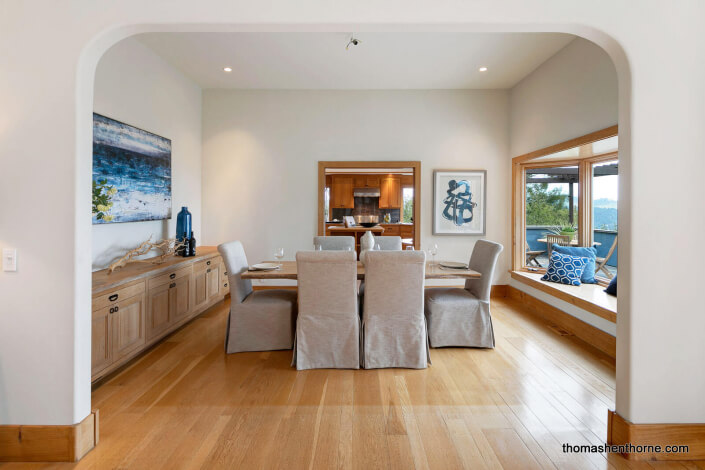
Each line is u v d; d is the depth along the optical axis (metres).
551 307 4.14
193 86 4.91
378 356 2.92
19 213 1.82
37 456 1.82
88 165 1.90
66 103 1.81
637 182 1.87
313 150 5.20
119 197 3.34
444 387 2.60
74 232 1.82
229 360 3.08
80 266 1.86
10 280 1.83
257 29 1.90
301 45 3.79
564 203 4.64
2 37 1.81
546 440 1.99
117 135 3.30
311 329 2.91
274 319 3.26
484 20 1.83
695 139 1.87
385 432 2.05
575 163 4.49
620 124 1.95
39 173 1.81
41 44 1.81
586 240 4.41
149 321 3.10
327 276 2.87
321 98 5.18
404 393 2.51
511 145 5.12
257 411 2.28
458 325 3.31
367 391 2.54
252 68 4.42
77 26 1.81
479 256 3.55
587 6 1.84
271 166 5.21
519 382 2.68
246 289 3.52
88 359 1.92
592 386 2.62
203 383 2.65
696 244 1.88
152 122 3.95
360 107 5.18
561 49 3.89
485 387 2.60
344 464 1.79
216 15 1.82
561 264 4.30
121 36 1.90
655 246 1.88
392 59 4.15
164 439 1.99
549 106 4.15
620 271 1.96
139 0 1.81
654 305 1.88
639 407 1.89
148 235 3.93
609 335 3.18
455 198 5.22
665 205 1.87
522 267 5.12
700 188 1.87
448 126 5.18
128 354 2.82
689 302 1.88
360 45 3.78
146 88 3.82
